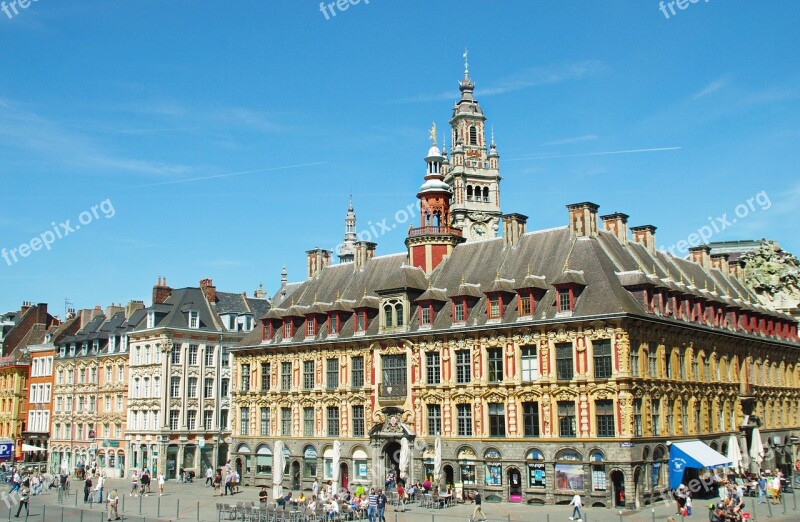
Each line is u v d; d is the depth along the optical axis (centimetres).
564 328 5712
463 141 12862
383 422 6575
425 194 7256
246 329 9325
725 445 6631
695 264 7881
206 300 9306
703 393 6431
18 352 11175
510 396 5909
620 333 5472
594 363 5569
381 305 6788
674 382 5997
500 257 6669
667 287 6019
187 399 8688
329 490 5841
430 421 6356
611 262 6066
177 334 8694
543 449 5697
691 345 6359
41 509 5822
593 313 5575
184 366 8719
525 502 5731
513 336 5956
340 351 7000
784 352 8212
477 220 12531
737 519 4150
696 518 4797
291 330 7462
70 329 10569
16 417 10794
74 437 9769
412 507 5631
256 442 7525
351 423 6825
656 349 5888
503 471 5866
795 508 5159
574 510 4853
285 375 7438
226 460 8894
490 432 6003
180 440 8569
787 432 7856
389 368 6675
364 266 7662
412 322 6625
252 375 7662
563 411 5681
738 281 8675
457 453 6128
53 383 10300
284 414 7381
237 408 7769
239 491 7069
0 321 12462
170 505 6034
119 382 9238
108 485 7831
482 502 5888
